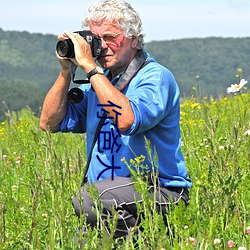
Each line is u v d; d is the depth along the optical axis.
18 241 9.11
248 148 10.44
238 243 8.77
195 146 13.91
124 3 9.82
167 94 9.71
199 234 7.90
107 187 9.59
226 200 8.83
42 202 9.97
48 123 10.96
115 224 7.89
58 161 9.14
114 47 9.77
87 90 10.91
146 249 8.27
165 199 9.70
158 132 9.84
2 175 13.16
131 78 9.84
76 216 9.81
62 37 9.99
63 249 8.76
